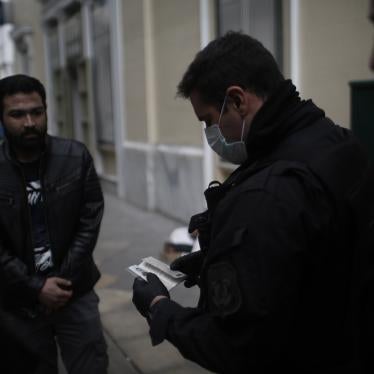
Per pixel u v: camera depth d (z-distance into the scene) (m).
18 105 1.96
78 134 12.14
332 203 1.09
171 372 3.12
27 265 2.05
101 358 2.22
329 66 4.03
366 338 1.12
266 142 1.20
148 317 1.39
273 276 1.05
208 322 1.17
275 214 1.07
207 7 5.73
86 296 2.19
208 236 1.33
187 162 6.43
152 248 5.75
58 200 2.06
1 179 2.00
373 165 1.23
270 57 1.24
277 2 4.62
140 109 7.73
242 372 1.12
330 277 1.11
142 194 7.88
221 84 1.22
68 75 12.01
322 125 1.22
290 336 1.12
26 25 15.84
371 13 0.98
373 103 2.96
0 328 1.72
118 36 8.31
